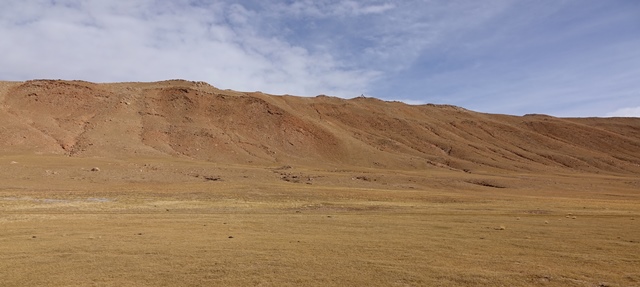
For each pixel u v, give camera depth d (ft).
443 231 77.77
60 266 48.83
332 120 479.82
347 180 224.74
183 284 42.39
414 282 43.47
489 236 72.08
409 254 56.34
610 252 58.75
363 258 53.67
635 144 537.65
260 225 83.56
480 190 230.27
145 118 354.95
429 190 217.15
